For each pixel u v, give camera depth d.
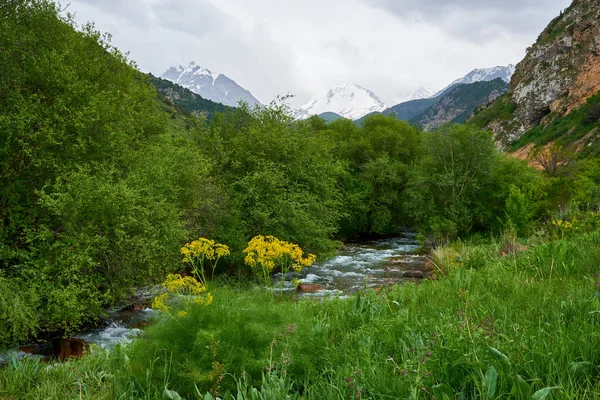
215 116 22.52
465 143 24.06
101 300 10.99
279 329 4.44
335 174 25.75
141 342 4.78
